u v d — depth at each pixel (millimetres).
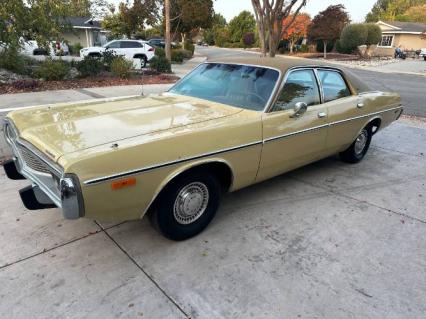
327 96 4344
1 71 12398
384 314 2457
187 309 2432
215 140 3045
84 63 13359
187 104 3686
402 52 41000
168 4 20141
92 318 2326
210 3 33375
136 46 22906
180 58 26094
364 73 23531
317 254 3088
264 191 4297
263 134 3434
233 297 2553
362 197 4242
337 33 40438
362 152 5426
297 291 2635
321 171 5043
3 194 3900
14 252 2945
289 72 3768
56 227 3328
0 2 11352
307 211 3842
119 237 3217
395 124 8203
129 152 2537
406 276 2854
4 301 2430
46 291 2537
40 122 3057
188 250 3068
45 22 12273
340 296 2604
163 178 2758
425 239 3395
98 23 40312
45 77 12094
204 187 3176
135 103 3703
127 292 2559
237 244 3184
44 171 2713
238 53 45312
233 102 3709
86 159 2359
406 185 4652
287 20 44500
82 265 2824
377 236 3412
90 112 3311
